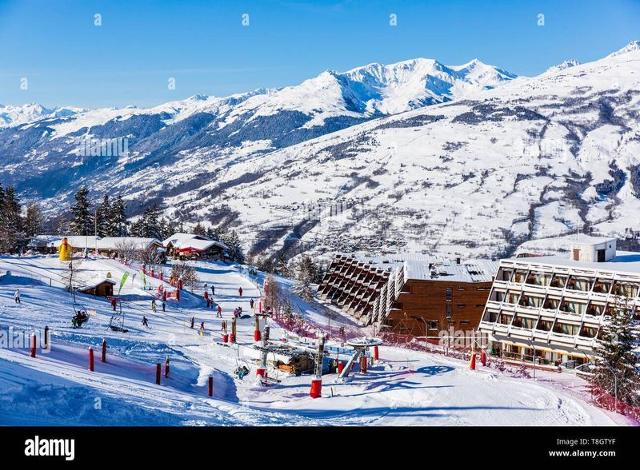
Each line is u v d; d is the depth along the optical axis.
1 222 135.00
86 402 28.23
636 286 75.69
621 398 53.69
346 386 47.69
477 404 42.41
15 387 27.38
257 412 35.25
